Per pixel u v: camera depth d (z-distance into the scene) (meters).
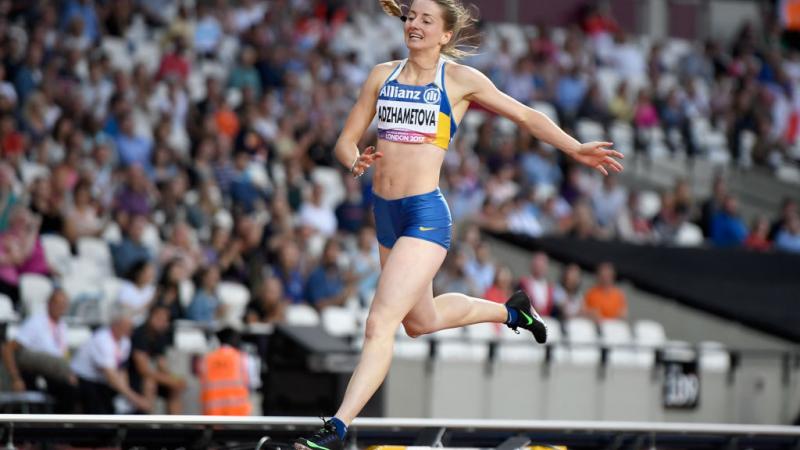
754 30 79.88
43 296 36.34
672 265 49.88
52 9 52.56
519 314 19.06
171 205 42.19
